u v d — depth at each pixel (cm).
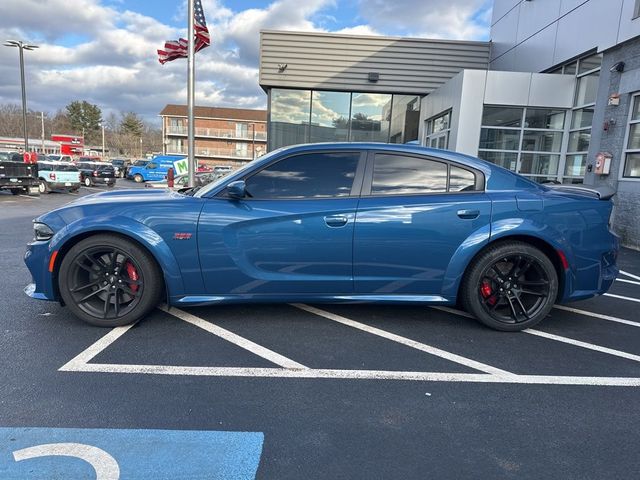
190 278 370
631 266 689
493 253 382
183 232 363
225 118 7494
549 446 240
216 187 378
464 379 311
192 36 1020
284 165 382
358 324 409
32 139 8381
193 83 1038
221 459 224
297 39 1429
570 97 1045
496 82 1052
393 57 1444
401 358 342
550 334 398
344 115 1489
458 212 374
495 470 221
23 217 1203
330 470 218
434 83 1462
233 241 366
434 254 377
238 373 312
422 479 213
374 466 222
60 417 254
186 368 317
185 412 263
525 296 407
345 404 277
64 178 2173
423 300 388
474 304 390
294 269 374
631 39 829
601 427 258
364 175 382
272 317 420
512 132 1082
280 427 251
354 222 369
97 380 297
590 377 318
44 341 355
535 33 1180
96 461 219
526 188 394
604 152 898
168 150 7488
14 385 288
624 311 465
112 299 381
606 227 396
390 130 1492
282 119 1487
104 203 372
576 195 400
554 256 392
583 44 973
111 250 368
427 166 389
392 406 276
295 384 299
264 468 218
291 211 367
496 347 366
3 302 448
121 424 249
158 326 391
